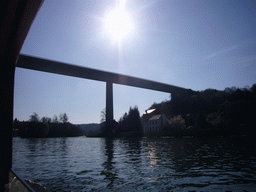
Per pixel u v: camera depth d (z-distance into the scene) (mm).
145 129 84875
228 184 8297
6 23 3844
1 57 5418
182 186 8242
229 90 96562
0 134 5754
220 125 52719
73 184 8953
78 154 21750
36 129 94250
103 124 103000
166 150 22078
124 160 15953
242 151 18328
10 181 5637
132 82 87750
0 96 5707
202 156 16328
